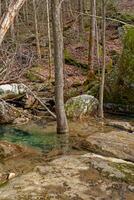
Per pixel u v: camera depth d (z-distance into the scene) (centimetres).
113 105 1483
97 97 1543
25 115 1369
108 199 639
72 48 2519
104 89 1522
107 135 1082
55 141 1094
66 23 3027
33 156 950
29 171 784
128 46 1513
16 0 636
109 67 2050
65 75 1934
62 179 721
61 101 1159
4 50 1130
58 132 1173
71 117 1345
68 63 2262
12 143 1039
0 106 1314
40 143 1079
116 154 936
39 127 1260
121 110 1462
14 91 1443
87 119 1346
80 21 2866
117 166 798
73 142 1073
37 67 2052
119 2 3303
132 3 3294
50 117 1370
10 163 891
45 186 689
